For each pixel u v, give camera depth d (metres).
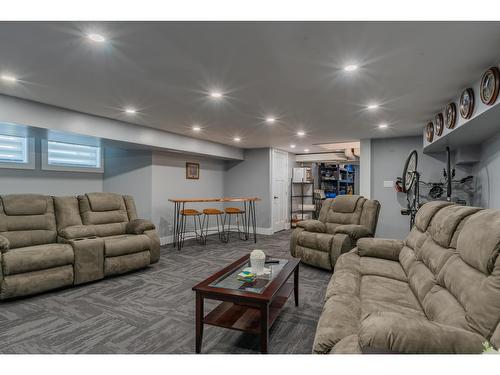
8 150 3.93
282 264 2.44
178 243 4.97
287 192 7.44
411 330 0.97
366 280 2.10
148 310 2.45
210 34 1.70
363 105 3.15
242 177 6.87
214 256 4.38
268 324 1.71
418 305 1.68
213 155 5.86
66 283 2.90
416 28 1.62
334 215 4.14
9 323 2.21
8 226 3.00
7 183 3.92
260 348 1.80
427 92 2.72
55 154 4.50
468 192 4.42
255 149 6.71
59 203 3.50
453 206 1.98
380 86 2.56
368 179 5.27
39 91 2.72
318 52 1.93
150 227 3.88
